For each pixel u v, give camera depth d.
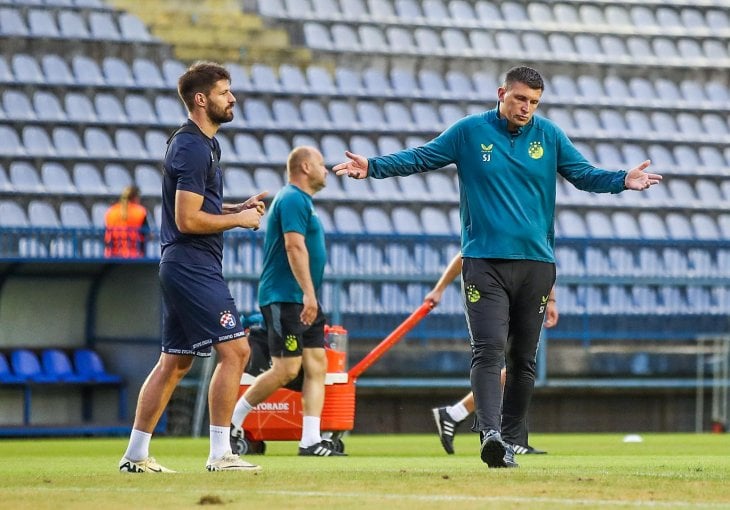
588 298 67.56
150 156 74.00
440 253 63.56
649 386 60.69
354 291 61.31
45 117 73.94
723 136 86.69
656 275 66.19
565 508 14.27
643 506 14.63
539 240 22.25
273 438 32.66
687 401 61.59
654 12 94.06
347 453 34.78
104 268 53.69
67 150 72.88
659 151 84.00
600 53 90.62
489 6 91.50
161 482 18.66
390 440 47.22
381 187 77.00
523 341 22.66
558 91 87.44
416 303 62.19
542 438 48.97
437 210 76.00
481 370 21.84
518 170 22.28
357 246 62.56
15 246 53.69
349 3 88.94
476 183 22.34
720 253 73.06
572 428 60.00
